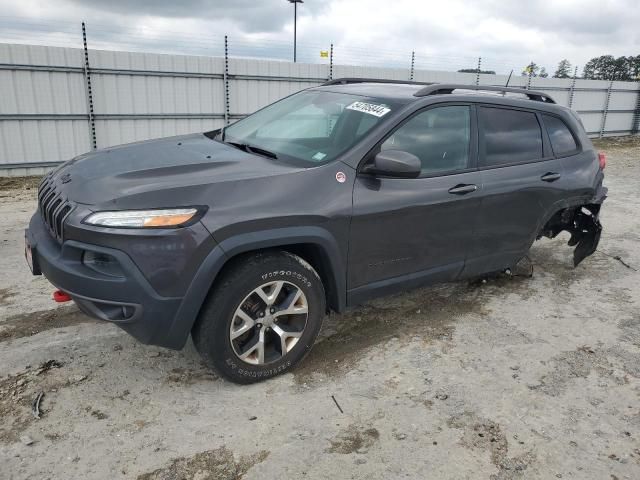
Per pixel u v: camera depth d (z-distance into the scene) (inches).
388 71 651.5
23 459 95.5
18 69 424.8
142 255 101.0
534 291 183.3
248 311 115.8
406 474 95.6
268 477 93.9
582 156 181.8
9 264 194.5
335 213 119.7
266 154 135.3
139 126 495.5
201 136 164.6
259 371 119.3
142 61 480.7
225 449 100.5
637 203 335.6
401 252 136.3
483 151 152.4
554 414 114.9
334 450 101.1
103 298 103.3
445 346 142.2
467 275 158.9
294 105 163.2
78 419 107.0
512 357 138.0
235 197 109.4
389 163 120.6
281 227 112.7
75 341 137.0
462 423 110.4
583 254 197.0
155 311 103.8
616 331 155.3
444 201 139.6
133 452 98.7
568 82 840.3
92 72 457.4
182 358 130.9
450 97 146.9
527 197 161.2
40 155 451.5
